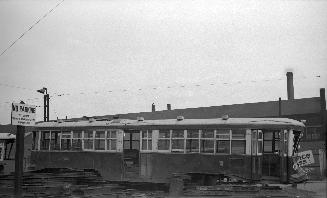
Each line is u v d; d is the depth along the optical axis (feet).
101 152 67.21
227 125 58.29
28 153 97.45
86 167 68.08
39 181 61.72
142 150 63.57
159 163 61.87
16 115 42.14
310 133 116.37
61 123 72.84
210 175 59.06
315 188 59.31
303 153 74.38
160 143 62.44
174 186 55.72
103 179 65.62
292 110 124.67
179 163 60.44
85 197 54.29
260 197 49.44
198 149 59.67
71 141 70.59
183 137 60.90
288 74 142.92
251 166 56.13
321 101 117.19
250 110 135.95
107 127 67.21
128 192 58.85
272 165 58.13
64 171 70.28
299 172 61.31
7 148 87.15
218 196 51.44
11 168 85.81
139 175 63.16
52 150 71.87
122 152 65.41
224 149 58.13
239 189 52.26
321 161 82.79
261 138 57.21
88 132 69.05
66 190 56.54
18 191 42.47
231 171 57.11
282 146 56.65
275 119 58.08
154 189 63.31
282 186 56.39
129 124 65.41
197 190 53.62
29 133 112.47
